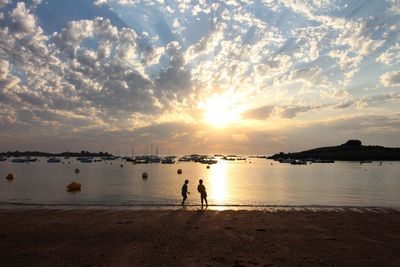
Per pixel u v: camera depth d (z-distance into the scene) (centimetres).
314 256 1381
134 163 16725
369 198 3700
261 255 1394
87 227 1958
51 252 1459
